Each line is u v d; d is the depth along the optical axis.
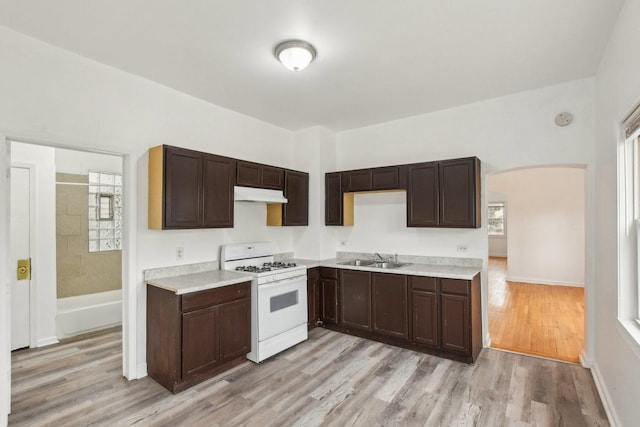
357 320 3.91
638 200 2.08
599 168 2.77
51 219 3.73
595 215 2.95
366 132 4.55
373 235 4.45
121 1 1.96
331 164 4.74
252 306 3.29
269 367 3.12
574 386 2.70
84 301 4.62
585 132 3.09
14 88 2.30
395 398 2.56
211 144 3.62
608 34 2.34
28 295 3.57
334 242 4.75
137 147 2.97
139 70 2.87
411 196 3.73
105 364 3.19
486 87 3.28
